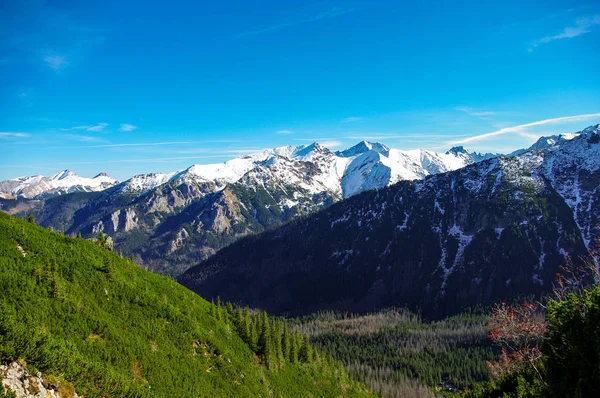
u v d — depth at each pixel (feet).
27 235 203.21
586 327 89.45
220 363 218.38
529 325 148.05
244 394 205.77
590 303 91.61
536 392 135.03
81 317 164.66
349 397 319.68
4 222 203.82
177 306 251.39
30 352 108.99
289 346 324.39
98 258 236.63
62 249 215.51
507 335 153.17
